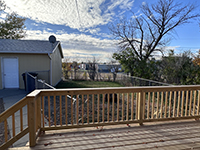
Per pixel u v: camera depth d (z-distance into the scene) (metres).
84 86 10.70
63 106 5.59
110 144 2.37
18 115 4.34
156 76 10.12
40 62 8.87
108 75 15.53
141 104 3.09
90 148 2.25
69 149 2.22
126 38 13.27
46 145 2.31
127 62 11.10
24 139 2.91
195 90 3.38
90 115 4.87
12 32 18.84
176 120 3.45
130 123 3.05
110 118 4.73
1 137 3.08
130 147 2.29
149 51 12.77
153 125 3.12
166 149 2.26
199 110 3.49
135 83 10.09
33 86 6.54
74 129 2.88
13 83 8.69
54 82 10.47
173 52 9.96
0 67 8.41
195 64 8.61
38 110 2.62
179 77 8.86
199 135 2.72
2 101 5.82
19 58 8.59
